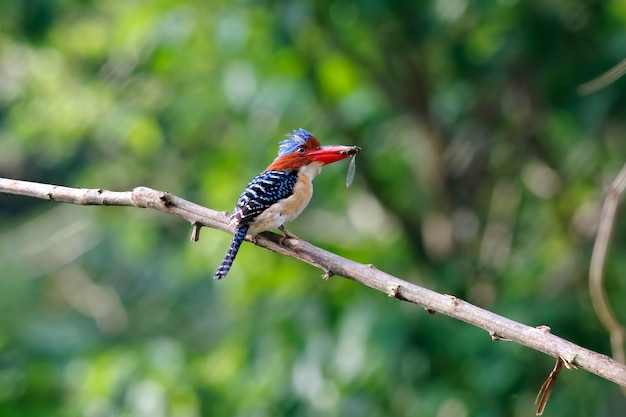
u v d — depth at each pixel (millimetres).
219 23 11891
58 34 14445
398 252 13250
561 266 12633
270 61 12633
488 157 14117
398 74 13086
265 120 13625
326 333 11031
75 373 11445
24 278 18906
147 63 14195
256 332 11523
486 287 12906
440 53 13141
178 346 11281
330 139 13711
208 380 11219
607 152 13547
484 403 10438
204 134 15148
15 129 15781
